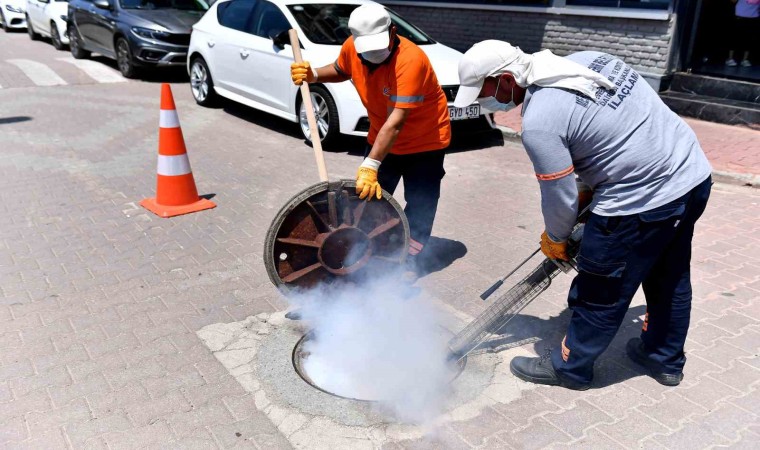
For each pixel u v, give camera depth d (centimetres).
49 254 457
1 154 687
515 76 265
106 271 433
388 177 411
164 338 355
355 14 338
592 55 278
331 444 276
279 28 775
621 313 289
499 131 802
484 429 286
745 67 862
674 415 296
